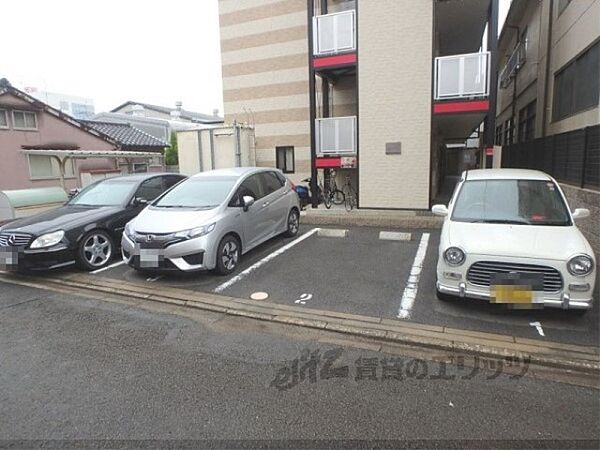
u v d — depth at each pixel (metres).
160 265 5.01
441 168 16.55
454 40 13.07
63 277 5.55
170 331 3.84
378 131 9.62
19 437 2.38
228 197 5.68
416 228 8.35
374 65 9.45
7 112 13.66
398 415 2.50
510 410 2.53
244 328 3.88
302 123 13.24
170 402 2.68
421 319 3.87
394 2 9.12
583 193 6.49
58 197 9.61
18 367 3.21
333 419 2.47
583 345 3.31
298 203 7.86
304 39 12.91
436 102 9.04
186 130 13.23
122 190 6.81
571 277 3.48
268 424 2.43
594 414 2.49
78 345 3.57
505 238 3.88
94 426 2.46
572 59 9.20
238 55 13.91
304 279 5.17
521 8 14.02
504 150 15.39
